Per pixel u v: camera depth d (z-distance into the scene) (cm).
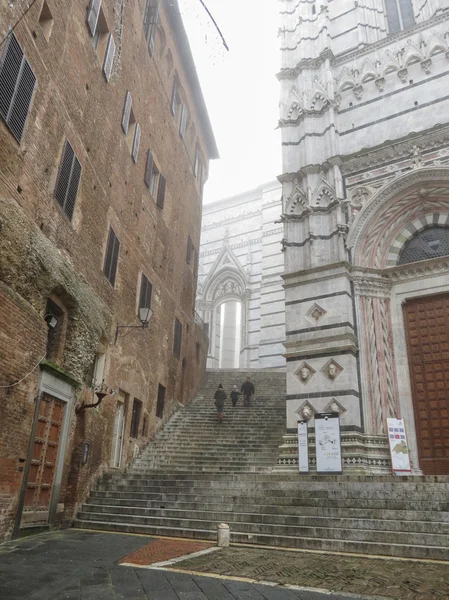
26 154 1163
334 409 1759
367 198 2053
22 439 1073
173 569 774
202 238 4606
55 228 1320
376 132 2172
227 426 2206
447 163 1917
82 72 1532
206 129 3300
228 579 714
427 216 1984
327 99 2289
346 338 1833
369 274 1966
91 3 1592
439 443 1708
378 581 708
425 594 634
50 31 1314
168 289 2470
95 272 1595
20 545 964
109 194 1755
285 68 2530
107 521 1309
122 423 1822
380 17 2447
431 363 1814
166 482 1481
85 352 1420
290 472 1672
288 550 991
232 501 1297
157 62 2405
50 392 1209
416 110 2111
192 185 3041
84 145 1541
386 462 1667
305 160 2262
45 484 1200
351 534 1024
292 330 1962
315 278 1978
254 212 4425
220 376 3203
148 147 2241
